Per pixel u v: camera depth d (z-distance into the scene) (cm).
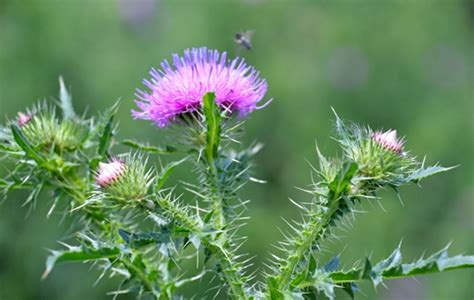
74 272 1085
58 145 552
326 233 461
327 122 1280
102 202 497
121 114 1205
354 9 1402
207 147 485
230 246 459
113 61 1284
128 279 482
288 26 1380
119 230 435
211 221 470
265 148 1266
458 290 1091
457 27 1410
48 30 1277
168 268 493
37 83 1228
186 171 1077
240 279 455
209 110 472
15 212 1113
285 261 453
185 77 518
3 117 1170
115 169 468
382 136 486
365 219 1127
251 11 1373
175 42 1338
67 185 531
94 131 563
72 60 1270
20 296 1084
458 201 1175
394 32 1382
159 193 464
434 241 1154
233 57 1356
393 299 1093
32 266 1093
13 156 541
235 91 515
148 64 1300
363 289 1093
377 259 1094
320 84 1327
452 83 1356
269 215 1144
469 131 1272
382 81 1348
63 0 1320
